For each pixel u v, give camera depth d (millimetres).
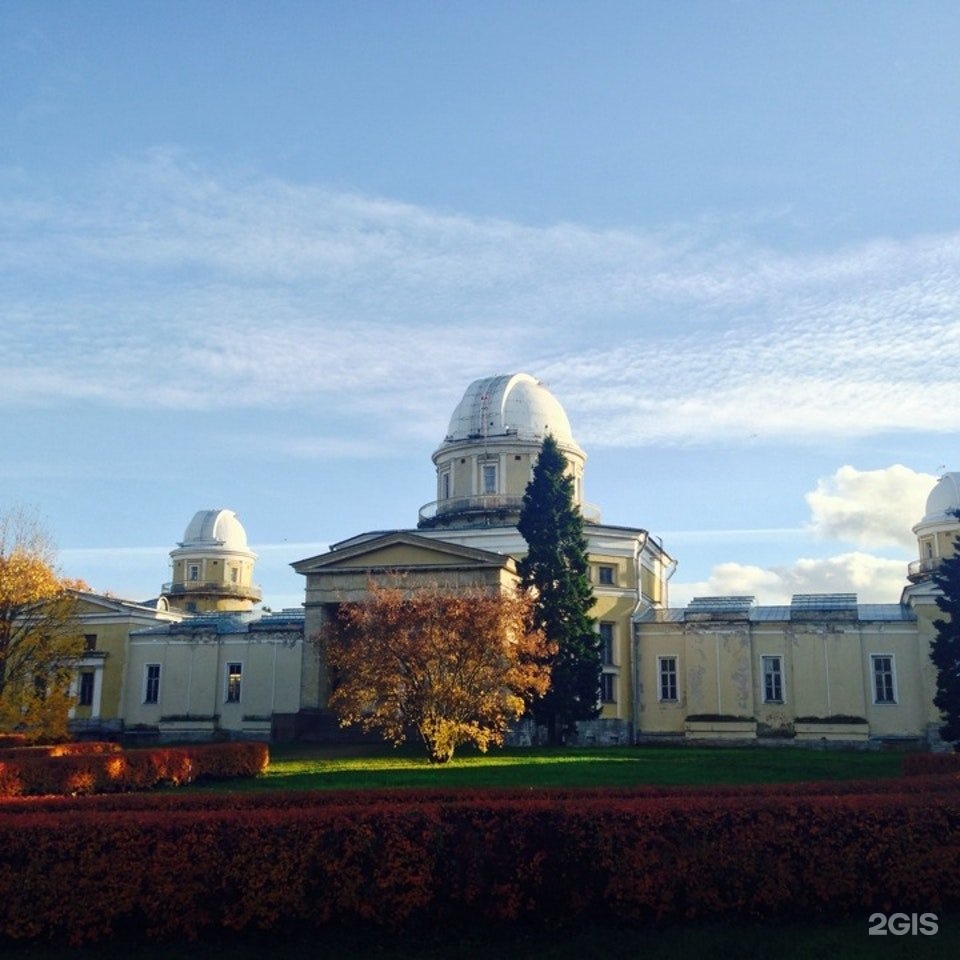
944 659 52406
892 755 49125
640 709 64125
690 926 16156
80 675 72625
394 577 50375
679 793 21875
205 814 16922
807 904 16375
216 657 70938
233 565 106625
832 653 61438
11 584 51031
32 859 16109
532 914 16453
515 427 70812
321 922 16125
